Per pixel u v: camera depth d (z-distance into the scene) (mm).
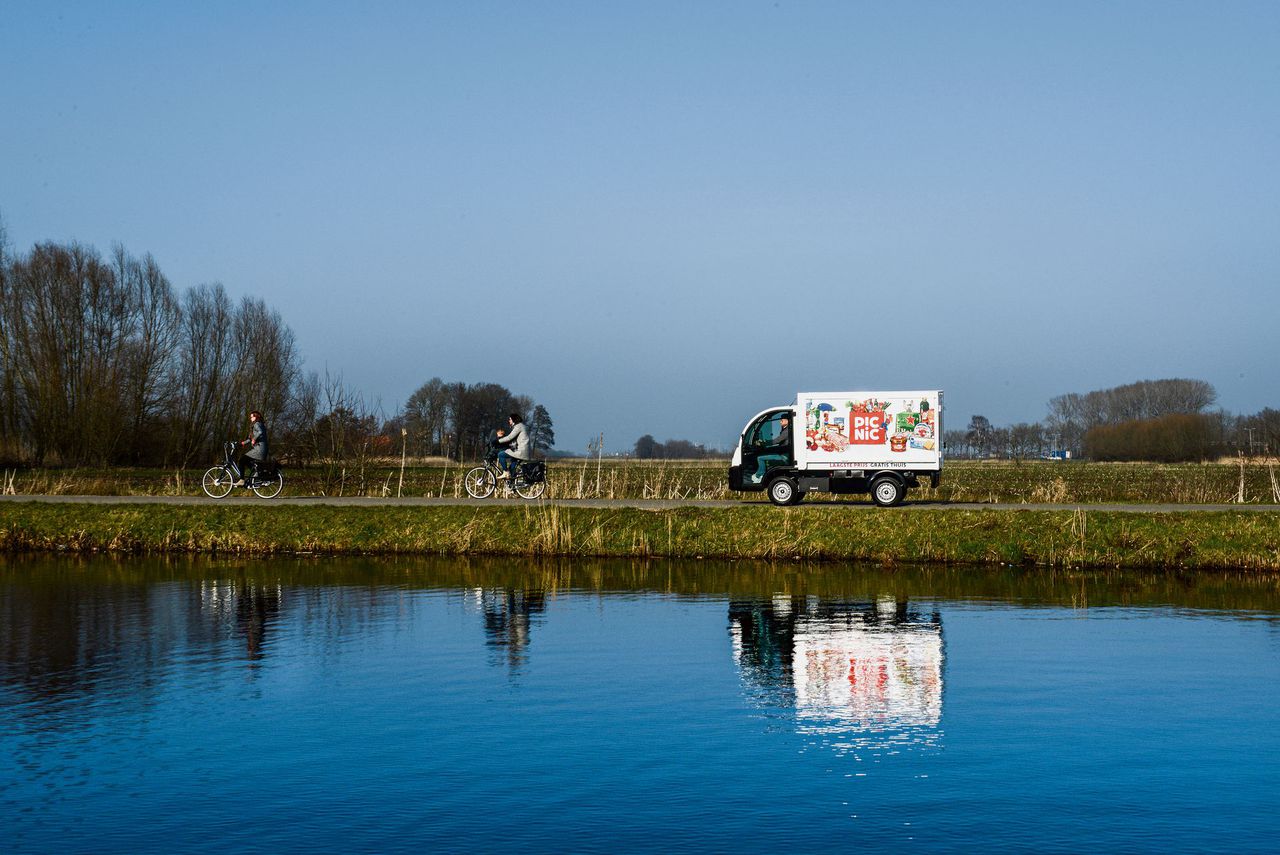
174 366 66625
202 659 14094
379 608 17953
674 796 8977
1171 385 139375
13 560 24422
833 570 22500
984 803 8820
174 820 8461
